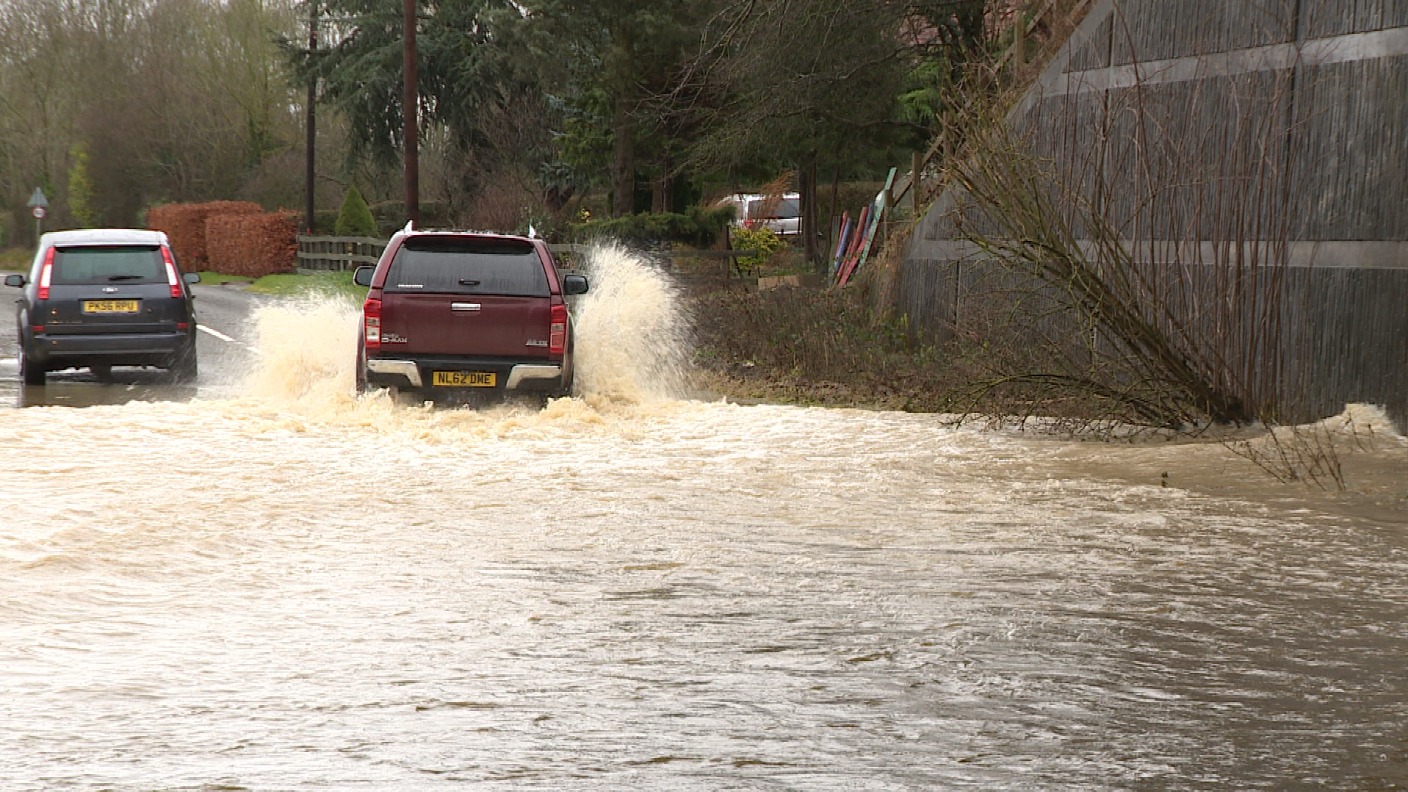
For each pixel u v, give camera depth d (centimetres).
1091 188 1955
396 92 6662
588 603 813
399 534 1010
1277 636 747
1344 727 595
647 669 680
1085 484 1262
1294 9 1645
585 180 6222
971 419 1739
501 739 575
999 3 2728
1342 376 1570
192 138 8481
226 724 593
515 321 1767
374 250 5362
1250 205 1688
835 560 934
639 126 4747
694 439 1555
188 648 712
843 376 2277
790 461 1392
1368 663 696
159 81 8506
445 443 1502
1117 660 698
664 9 4488
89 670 672
